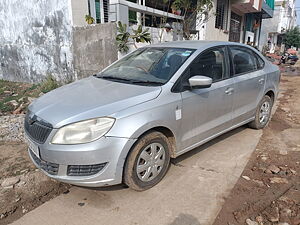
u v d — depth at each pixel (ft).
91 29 22.49
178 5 29.78
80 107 8.54
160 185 9.84
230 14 47.75
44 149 8.27
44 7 24.94
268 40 107.86
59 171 8.30
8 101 21.91
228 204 8.80
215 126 11.85
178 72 10.14
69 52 24.56
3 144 13.35
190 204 8.80
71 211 8.53
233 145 13.33
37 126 8.66
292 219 8.13
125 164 8.70
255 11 54.75
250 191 9.50
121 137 8.21
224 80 11.96
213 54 11.75
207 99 10.94
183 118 10.07
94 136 8.06
